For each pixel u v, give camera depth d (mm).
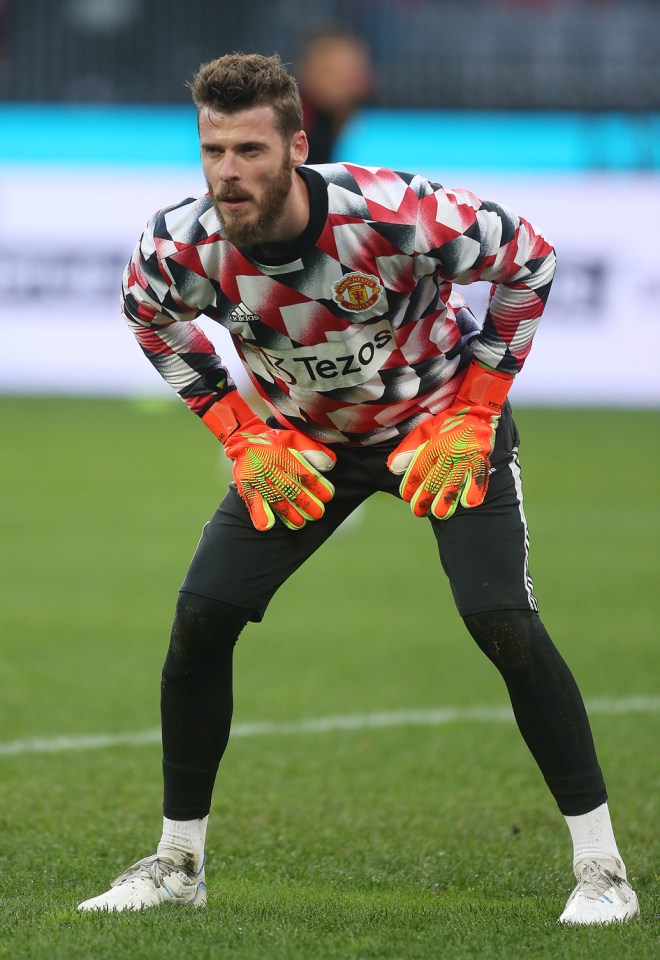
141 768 16844
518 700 11430
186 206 11180
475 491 11398
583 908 10891
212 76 10250
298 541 11961
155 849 13633
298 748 17984
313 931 10531
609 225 56250
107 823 14578
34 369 58219
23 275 57594
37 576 28703
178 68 65875
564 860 13359
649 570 29938
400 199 10781
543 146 58312
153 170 56969
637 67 66562
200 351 12289
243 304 11180
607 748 17766
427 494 11594
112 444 47625
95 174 56844
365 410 11820
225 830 14523
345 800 15719
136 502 37469
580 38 67875
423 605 27094
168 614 25781
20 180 56938
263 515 11578
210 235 10969
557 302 56844
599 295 56500
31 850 13445
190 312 11656
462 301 12766
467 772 16953
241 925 10664
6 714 19250
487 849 13789
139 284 11500
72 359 58031
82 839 13922
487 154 58062
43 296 57688
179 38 66000
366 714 19703
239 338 11773
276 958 9766
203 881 11922
